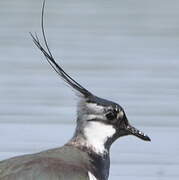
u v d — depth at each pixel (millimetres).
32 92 23922
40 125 21453
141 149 20406
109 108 15906
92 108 15859
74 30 30391
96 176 15516
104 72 25734
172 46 28516
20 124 21516
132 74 25594
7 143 20250
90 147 15758
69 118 21938
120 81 24953
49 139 20547
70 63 26531
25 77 25344
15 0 33625
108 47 28453
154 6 33469
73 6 33312
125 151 20375
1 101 23266
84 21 31438
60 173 14750
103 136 15906
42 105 22906
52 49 27984
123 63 26625
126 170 19281
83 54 27562
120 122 16078
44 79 25000
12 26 30438
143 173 19000
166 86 24453
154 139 20984
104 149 15914
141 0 34375
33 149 19875
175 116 22266
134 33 30188
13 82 24875
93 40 29312
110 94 23906
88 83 24766
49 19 31469
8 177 14547
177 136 21109
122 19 31812
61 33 29938
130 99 23484
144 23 31359
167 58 27172
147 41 29203
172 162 19688
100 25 31094
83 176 14906
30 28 30281
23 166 14750
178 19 31703
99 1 34125
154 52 27828
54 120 21828
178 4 33750
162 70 25875
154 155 20000
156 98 23547
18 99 23391
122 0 34312
